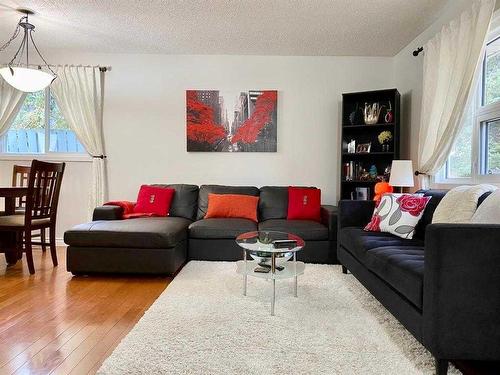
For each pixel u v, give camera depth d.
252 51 4.15
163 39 3.80
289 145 4.33
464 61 2.60
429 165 3.03
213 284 2.69
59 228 4.35
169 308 2.20
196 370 1.49
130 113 4.32
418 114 3.65
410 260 1.82
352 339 1.79
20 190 2.95
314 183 4.34
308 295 2.46
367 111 3.98
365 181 4.00
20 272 3.10
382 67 4.30
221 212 3.73
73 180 4.36
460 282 1.41
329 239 3.34
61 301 2.40
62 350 1.72
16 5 3.04
